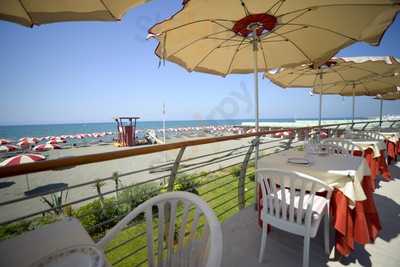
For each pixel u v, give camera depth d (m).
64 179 9.21
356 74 3.85
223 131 33.88
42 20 1.38
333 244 1.87
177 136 28.86
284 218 1.60
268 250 1.84
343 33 2.04
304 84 4.46
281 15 1.82
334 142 3.32
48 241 0.85
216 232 0.72
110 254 3.03
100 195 1.39
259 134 2.62
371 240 1.79
